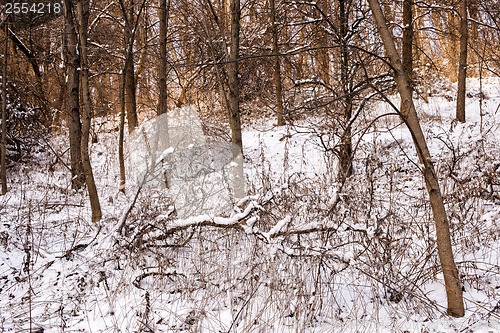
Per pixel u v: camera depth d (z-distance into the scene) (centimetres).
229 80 708
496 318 395
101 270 501
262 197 536
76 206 742
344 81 854
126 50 901
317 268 456
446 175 650
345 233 529
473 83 1648
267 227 523
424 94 1398
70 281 512
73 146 914
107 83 1738
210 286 468
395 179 715
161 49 961
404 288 427
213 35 908
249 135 1275
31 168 1059
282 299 412
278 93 1280
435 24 1438
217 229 549
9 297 484
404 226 530
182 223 518
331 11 988
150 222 548
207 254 518
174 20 1181
